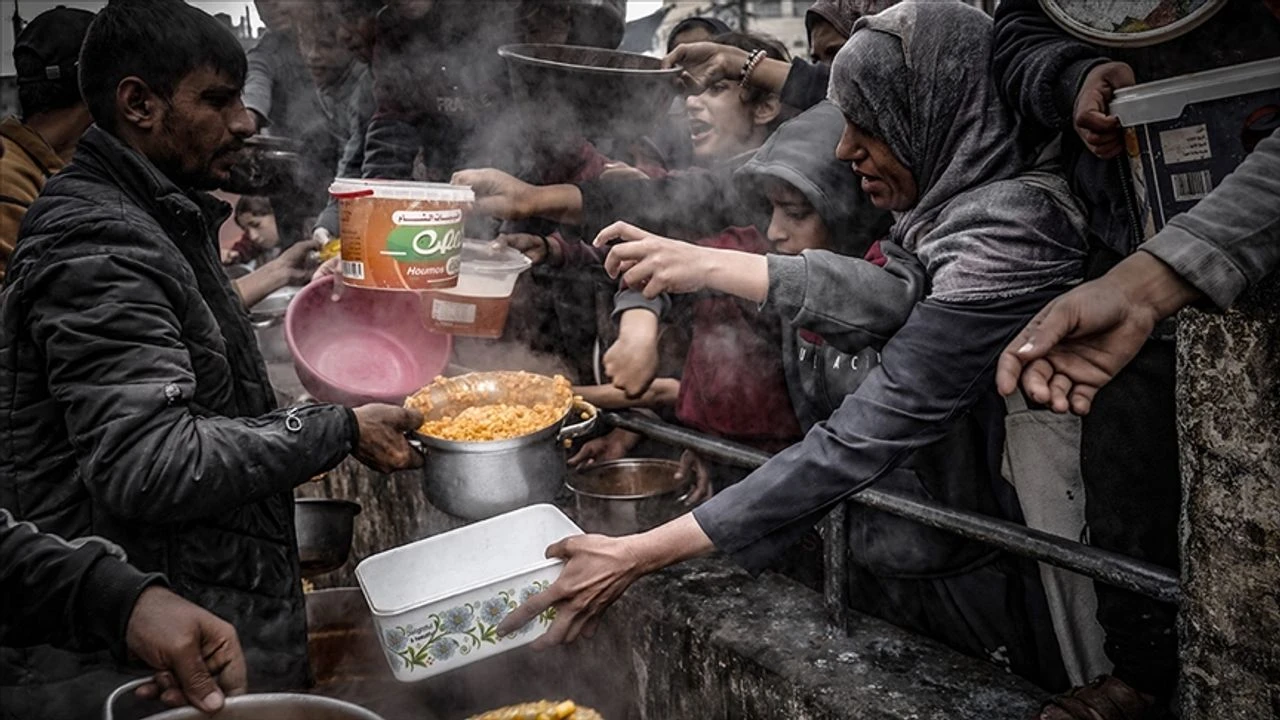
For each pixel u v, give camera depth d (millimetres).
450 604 1727
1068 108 1407
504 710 1942
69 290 1562
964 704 1710
